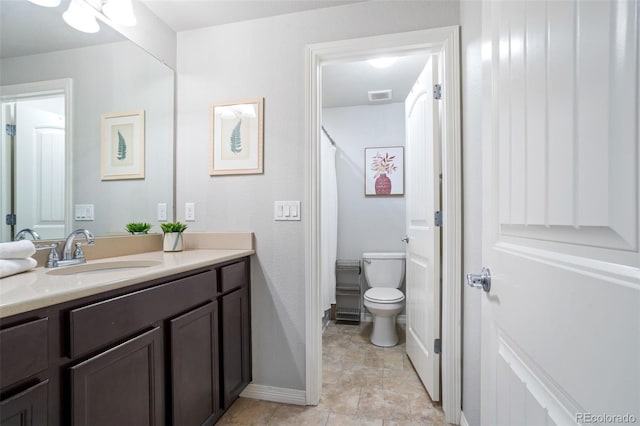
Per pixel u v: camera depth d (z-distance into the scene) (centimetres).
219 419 151
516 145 67
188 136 188
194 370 124
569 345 47
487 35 84
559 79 51
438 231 164
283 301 171
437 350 164
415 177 204
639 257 35
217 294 143
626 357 36
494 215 79
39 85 120
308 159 168
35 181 117
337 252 321
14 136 111
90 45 140
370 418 153
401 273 284
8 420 63
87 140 138
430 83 170
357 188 319
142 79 167
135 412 94
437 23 152
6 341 64
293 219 171
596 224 42
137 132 163
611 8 40
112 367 86
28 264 102
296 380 168
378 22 159
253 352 175
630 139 37
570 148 48
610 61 40
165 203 181
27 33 116
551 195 53
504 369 71
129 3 146
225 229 181
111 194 148
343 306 309
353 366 209
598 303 41
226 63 182
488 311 81
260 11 171
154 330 103
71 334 76
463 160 149
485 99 85
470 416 137
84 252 134
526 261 61
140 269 108
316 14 168
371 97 296
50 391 72
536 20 58
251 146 177
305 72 168
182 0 162
